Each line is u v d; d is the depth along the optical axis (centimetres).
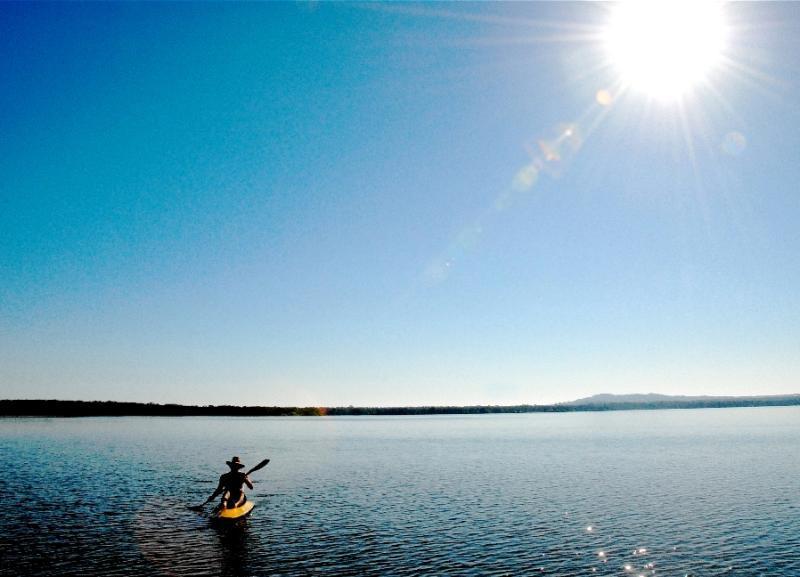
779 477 4278
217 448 7294
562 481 4191
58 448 6938
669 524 2655
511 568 1986
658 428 13562
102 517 2781
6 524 2625
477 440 9750
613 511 2980
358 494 3566
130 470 4716
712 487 3803
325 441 9256
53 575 1902
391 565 2017
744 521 2705
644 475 4509
